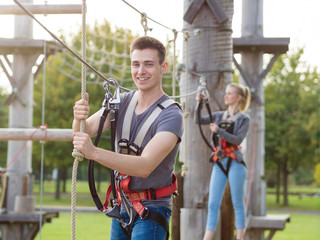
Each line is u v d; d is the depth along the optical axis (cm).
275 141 2436
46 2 456
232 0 515
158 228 252
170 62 911
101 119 251
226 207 521
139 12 329
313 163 2525
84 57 237
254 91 796
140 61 253
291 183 5434
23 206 841
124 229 264
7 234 826
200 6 509
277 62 2450
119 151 256
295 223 1934
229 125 484
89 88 2152
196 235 509
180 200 464
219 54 510
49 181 5538
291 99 2453
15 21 842
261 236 780
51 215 881
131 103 261
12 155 860
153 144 238
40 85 2570
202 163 512
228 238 520
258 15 798
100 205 252
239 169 477
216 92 509
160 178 255
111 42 1848
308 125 2442
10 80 857
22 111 866
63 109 2552
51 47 873
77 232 1488
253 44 775
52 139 624
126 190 256
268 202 3200
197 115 481
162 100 256
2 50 843
